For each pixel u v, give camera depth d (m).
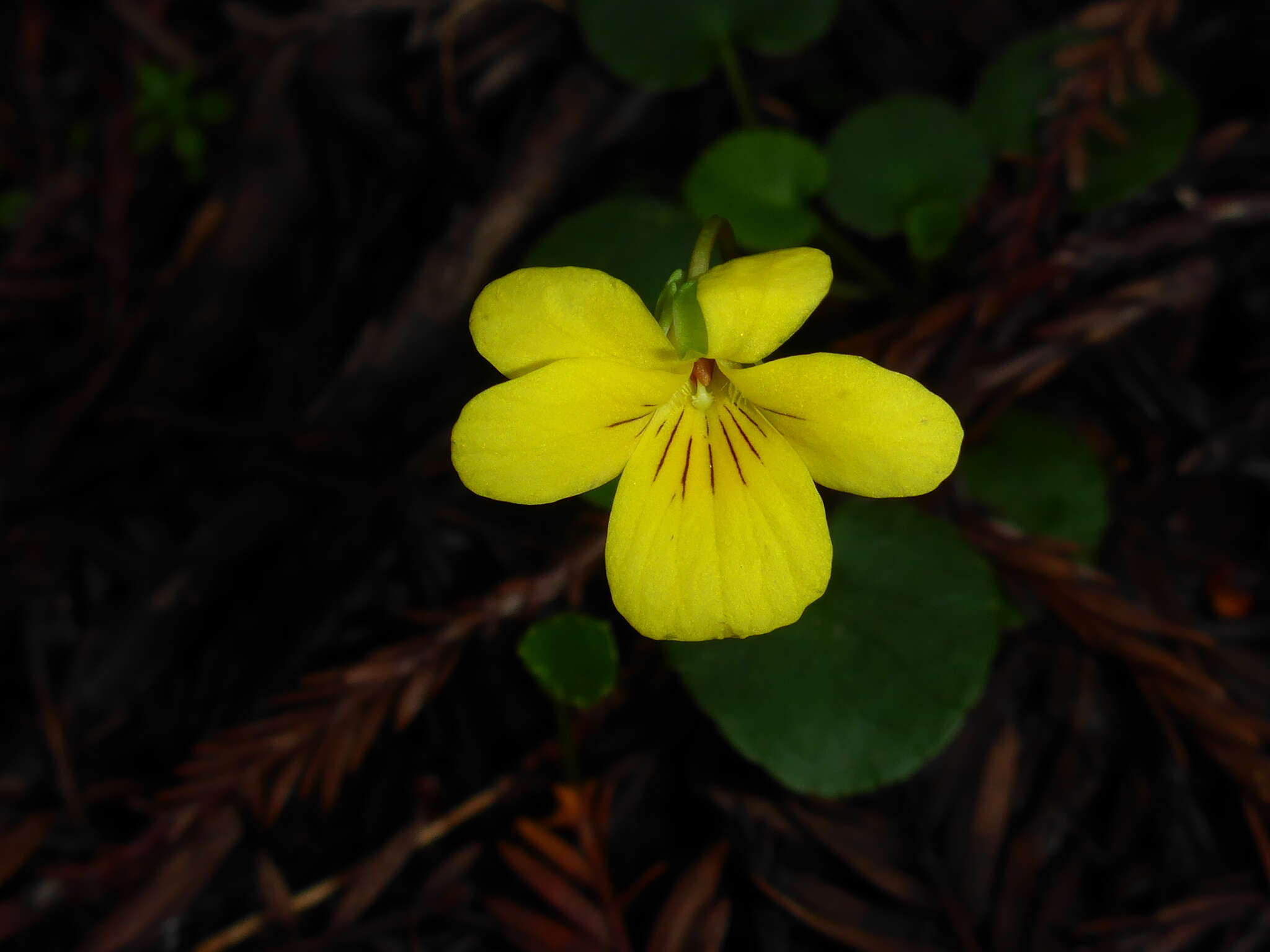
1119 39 0.07
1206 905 0.07
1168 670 0.07
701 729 0.07
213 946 0.07
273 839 0.07
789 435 0.06
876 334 0.07
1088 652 0.07
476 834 0.07
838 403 0.06
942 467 0.06
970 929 0.07
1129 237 0.07
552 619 0.06
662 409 0.06
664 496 0.06
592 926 0.07
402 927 0.07
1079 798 0.07
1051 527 0.07
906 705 0.07
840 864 0.07
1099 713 0.07
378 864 0.07
